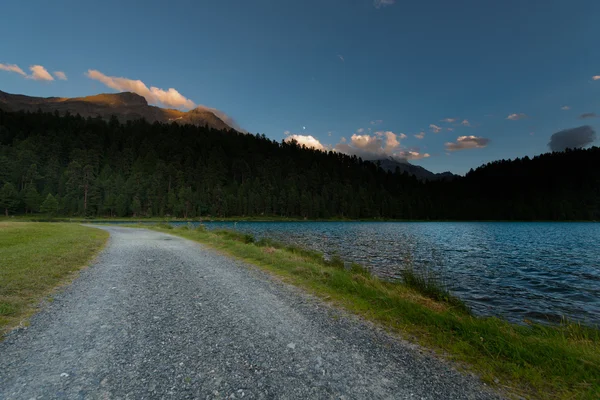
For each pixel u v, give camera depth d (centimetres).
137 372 368
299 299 736
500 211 16450
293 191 16150
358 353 441
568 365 398
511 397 337
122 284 850
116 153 18300
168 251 1628
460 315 670
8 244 1622
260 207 14800
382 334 519
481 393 343
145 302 683
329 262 1436
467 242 3822
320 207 15812
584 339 544
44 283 793
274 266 1189
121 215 11225
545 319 902
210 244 2022
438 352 451
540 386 360
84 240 1948
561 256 2520
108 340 464
